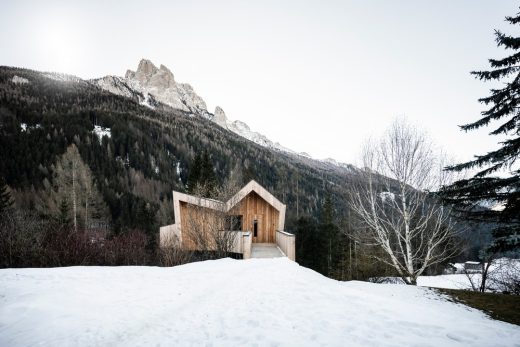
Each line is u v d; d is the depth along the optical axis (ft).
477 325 16.71
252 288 23.99
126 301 20.89
